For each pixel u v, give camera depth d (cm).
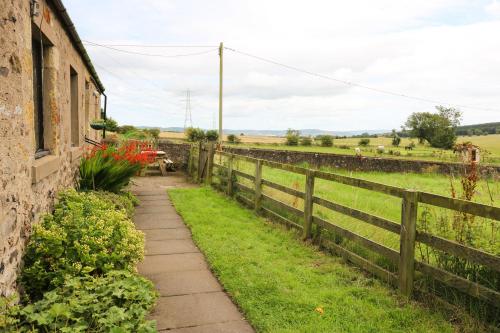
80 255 339
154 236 603
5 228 270
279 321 337
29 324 253
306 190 573
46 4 430
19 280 303
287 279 425
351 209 475
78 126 757
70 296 281
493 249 358
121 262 367
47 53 482
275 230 618
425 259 405
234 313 357
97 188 706
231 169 901
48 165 405
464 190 496
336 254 506
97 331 249
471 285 324
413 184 1366
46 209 418
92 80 1110
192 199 872
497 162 2222
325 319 343
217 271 450
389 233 536
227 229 623
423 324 331
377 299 380
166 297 387
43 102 481
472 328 316
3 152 269
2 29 274
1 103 268
